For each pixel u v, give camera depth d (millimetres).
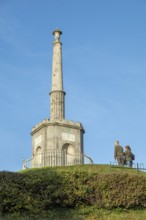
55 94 49781
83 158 46531
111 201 29797
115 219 28422
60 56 51969
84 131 49344
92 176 30500
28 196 28453
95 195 29953
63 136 47094
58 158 45750
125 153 41281
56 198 29375
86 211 29328
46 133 47031
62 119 47844
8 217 27281
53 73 51125
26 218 27391
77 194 29672
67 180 29984
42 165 45562
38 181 29312
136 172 36000
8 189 28250
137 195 30188
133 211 30031
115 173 31000
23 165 44656
